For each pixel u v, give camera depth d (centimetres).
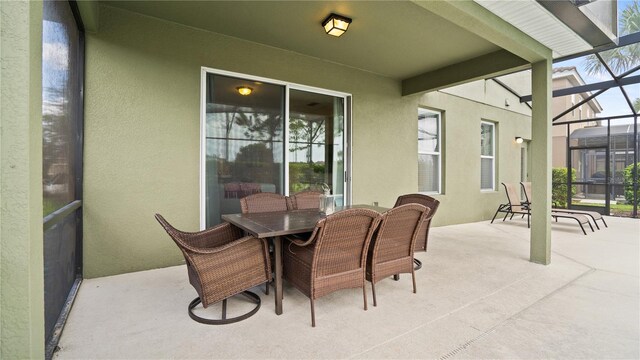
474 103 648
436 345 182
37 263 96
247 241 213
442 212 591
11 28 88
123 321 209
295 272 225
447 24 328
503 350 178
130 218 304
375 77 489
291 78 402
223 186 361
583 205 827
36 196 95
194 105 337
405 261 255
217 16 311
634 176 719
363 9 297
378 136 495
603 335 194
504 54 393
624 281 293
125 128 300
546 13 275
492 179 717
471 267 334
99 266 291
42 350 101
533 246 356
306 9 297
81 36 278
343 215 196
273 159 396
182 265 330
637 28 820
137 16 304
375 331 198
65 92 232
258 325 205
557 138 1062
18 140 89
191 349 177
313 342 185
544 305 238
